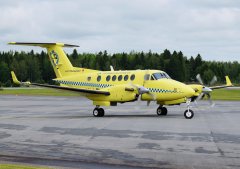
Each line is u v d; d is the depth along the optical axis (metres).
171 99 26.67
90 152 13.56
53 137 16.98
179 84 26.52
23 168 11.20
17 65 163.75
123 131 18.86
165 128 19.98
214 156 12.74
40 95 71.25
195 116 27.16
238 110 32.97
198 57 186.00
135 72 28.23
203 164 11.67
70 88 27.03
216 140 15.95
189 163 11.81
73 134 17.88
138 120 24.34
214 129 19.52
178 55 168.12
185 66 173.62
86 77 30.33
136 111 32.78
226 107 37.12
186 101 26.41
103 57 176.75
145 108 36.81
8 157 12.80
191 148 14.17
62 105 42.12
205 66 179.38
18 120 24.67
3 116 27.92
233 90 101.25
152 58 176.50
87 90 26.98
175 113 30.08
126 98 26.66
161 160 12.24
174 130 19.16
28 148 14.36
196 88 27.77
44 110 34.31
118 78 28.66
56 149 14.15
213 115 27.92
